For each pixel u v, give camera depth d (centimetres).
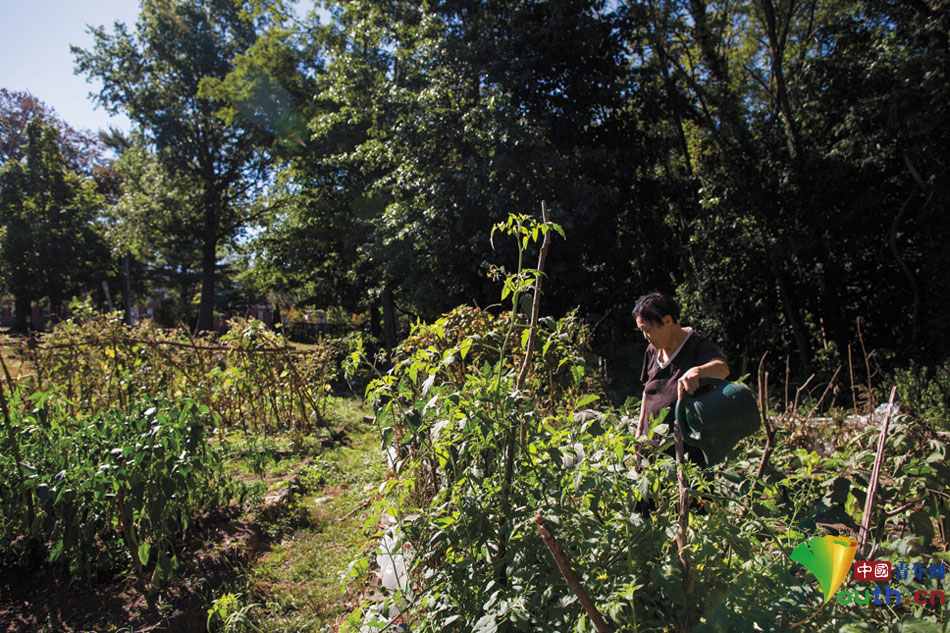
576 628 165
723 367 258
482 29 1329
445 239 1330
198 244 2952
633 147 1388
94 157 3775
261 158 2853
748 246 1260
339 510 511
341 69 1684
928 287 1102
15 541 385
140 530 381
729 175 1266
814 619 160
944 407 649
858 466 245
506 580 202
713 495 188
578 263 1302
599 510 201
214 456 429
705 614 165
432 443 228
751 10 1603
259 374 791
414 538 223
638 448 220
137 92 2784
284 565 404
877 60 1095
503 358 229
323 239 2253
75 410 617
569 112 1283
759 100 1773
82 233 2873
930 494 218
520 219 232
